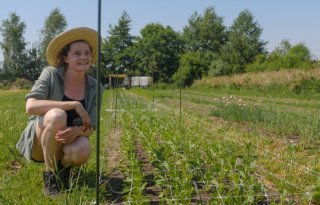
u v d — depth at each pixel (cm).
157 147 636
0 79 7888
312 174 534
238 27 8825
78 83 477
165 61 8056
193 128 958
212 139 817
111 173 544
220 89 4362
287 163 618
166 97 2961
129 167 546
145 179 493
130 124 1069
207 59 7294
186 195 432
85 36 463
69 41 459
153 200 434
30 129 464
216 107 1753
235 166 500
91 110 481
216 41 9712
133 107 1675
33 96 453
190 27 10006
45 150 442
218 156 597
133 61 8169
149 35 8119
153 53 8006
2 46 7988
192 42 9938
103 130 998
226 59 7044
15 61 7975
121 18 8200
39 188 463
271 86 3312
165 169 528
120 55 8062
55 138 433
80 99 477
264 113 1203
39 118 456
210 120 1235
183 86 5506
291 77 3136
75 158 446
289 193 463
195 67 5703
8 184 464
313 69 3125
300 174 552
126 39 8225
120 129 1053
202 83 4947
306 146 793
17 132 805
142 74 8062
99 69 260
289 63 4997
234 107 1336
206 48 9894
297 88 3044
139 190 431
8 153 629
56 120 429
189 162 534
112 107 1708
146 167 598
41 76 468
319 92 2920
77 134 449
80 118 481
